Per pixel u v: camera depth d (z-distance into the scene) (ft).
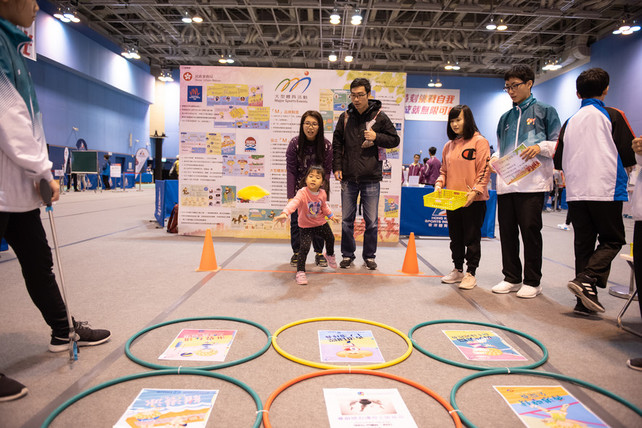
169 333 6.78
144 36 52.75
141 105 68.74
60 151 47.80
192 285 9.80
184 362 5.74
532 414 4.62
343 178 11.87
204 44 53.88
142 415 4.40
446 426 4.33
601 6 36.22
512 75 9.43
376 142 11.13
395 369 5.70
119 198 38.55
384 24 43.27
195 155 16.96
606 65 40.98
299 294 9.30
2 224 4.91
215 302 8.55
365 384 5.21
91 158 48.01
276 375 5.41
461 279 10.89
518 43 48.85
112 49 56.59
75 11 42.50
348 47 51.72
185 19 40.09
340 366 5.70
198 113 16.80
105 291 9.14
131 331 6.87
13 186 4.94
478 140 10.03
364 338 6.75
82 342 6.17
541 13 36.73
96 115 55.77
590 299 7.75
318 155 11.57
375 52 53.26
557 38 46.50
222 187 17.02
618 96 39.32
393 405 4.70
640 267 6.20
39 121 5.41
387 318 7.86
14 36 4.98
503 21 38.58
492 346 6.60
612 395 4.94
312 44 51.42
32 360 5.72
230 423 4.30
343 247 12.28
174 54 59.26
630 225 27.58
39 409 4.55
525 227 9.39
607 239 8.09
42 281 5.61
